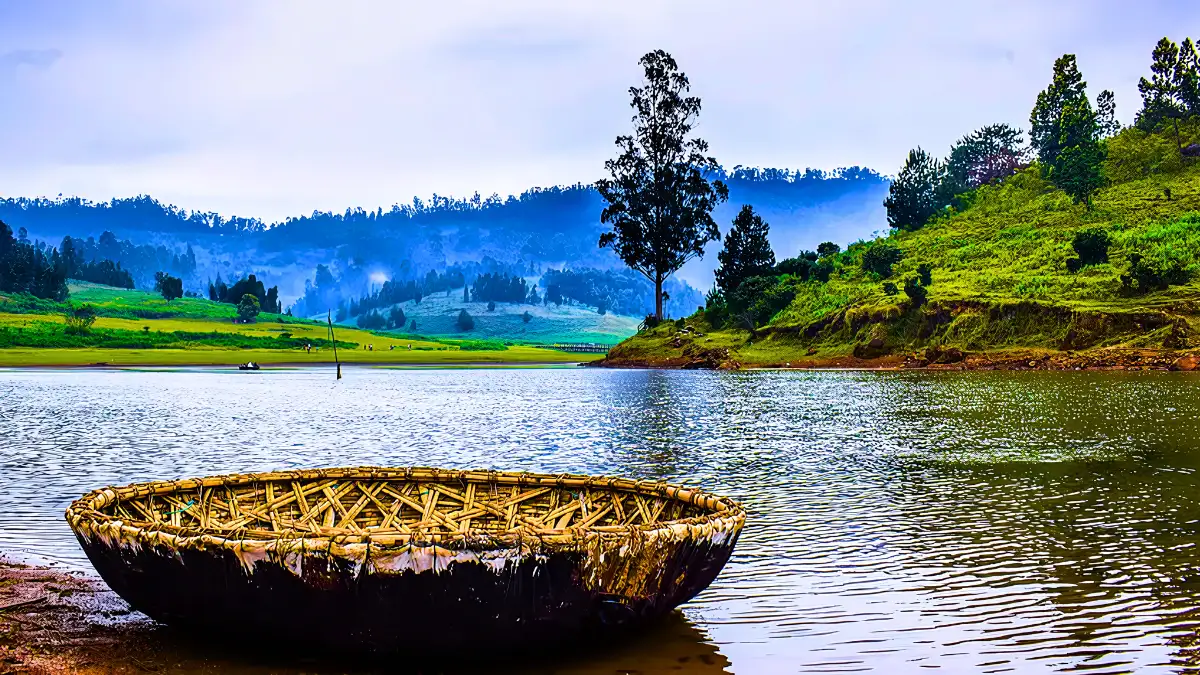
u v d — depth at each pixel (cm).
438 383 6312
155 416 3594
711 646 920
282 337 15850
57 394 4975
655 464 2188
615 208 11175
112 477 2006
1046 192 11488
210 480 1159
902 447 2438
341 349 14988
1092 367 5916
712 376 6731
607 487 1174
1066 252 8175
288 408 4034
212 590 848
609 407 3950
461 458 2334
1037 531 1414
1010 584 1127
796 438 2691
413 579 802
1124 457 2198
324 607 820
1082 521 1485
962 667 869
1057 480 1883
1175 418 3070
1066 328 6519
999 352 6644
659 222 11012
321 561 806
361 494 1227
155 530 855
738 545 1334
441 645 836
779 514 1561
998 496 1712
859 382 5422
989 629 969
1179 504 1623
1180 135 11900
